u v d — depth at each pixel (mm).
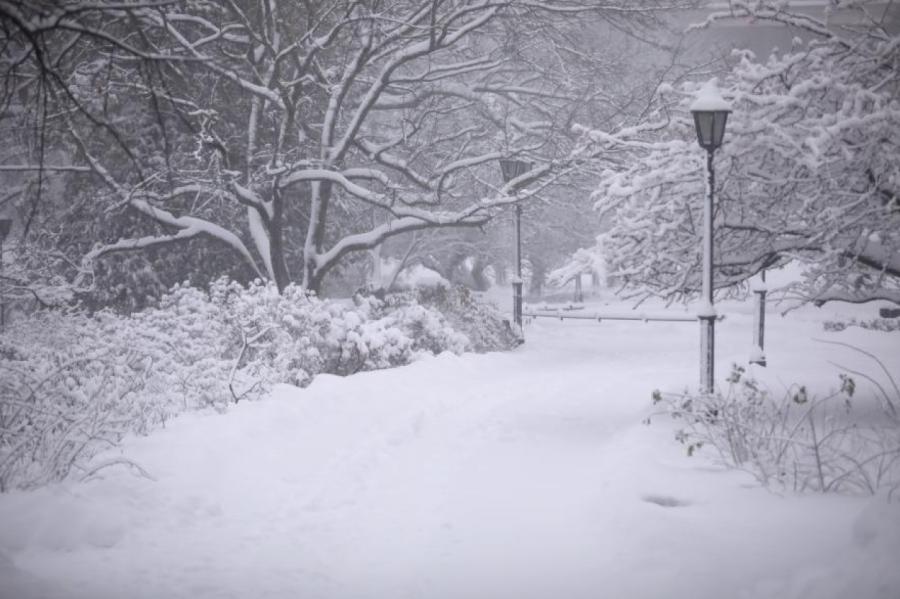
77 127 20531
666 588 5938
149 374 12359
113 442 9641
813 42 13156
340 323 18344
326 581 6535
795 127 12805
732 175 12828
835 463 8781
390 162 26281
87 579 6352
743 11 13648
